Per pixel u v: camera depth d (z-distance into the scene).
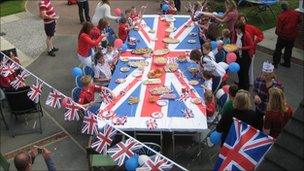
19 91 8.27
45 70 11.64
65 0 17.84
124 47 10.05
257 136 5.76
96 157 7.16
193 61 9.13
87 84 8.12
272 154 4.15
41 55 12.59
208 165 7.66
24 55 12.62
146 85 8.43
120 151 6.07
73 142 8.55
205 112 7.50
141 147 6.30
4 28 14.87
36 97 7.94
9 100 8.39
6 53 9.73
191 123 7.22
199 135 7.77
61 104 7.48
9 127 9.10
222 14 11.72
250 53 9.59
